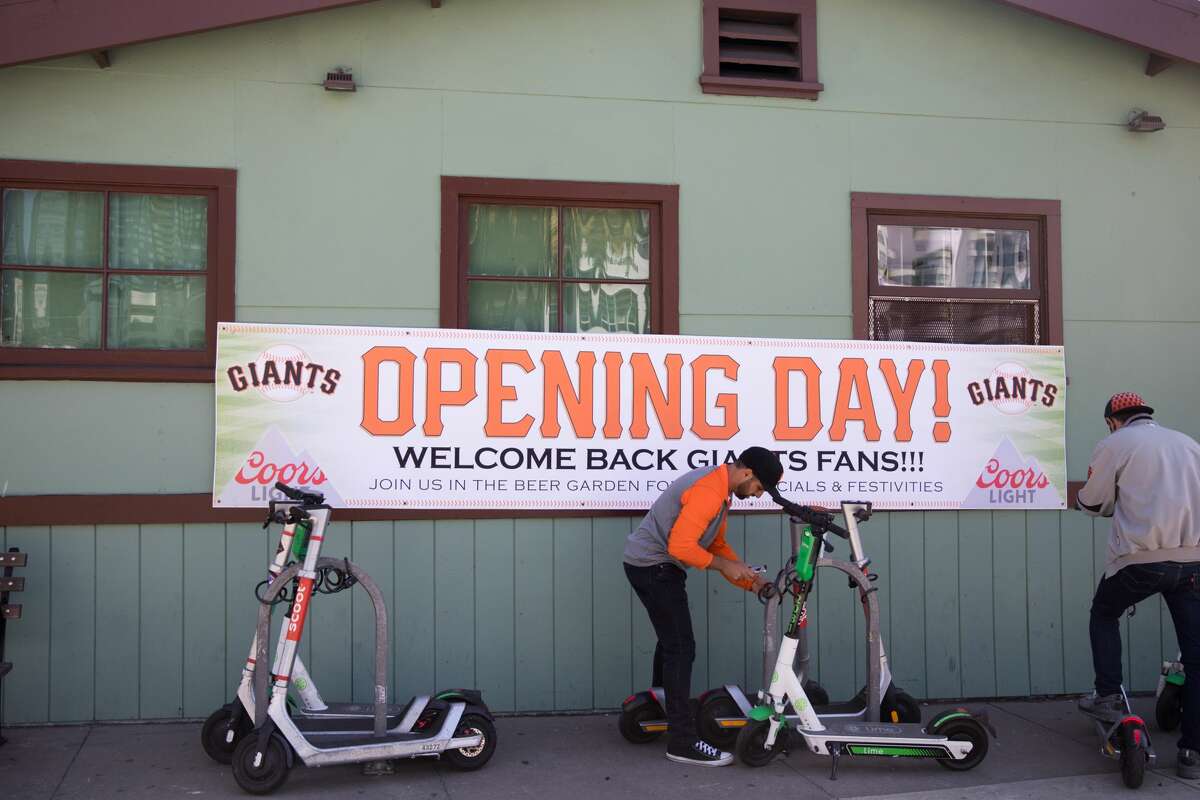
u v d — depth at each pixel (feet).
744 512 18.31
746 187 18.83
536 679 17.76
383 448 17.29
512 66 18.21
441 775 14.97
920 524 18.92
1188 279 20.20
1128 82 20.18
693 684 18.08
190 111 17.25
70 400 16.70
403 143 17.83
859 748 14.96
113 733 16.29
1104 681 15.58
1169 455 15.28
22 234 17.07
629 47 18.60
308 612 17.13
